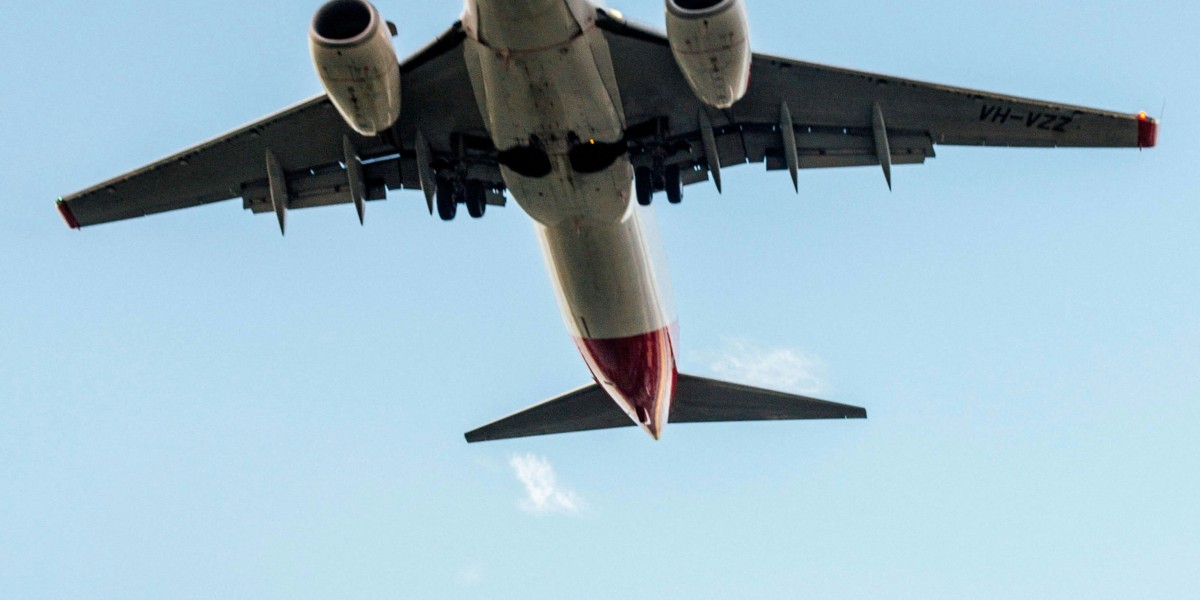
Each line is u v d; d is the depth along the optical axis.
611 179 69.75
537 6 59.09
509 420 92.38
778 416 90.00
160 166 76.62
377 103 64.38
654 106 70.81
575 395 91.69
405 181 78.62
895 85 68.62
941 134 71.50
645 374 84.00
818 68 68.19
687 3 61.81
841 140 73.31
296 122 73.94
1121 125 68.00
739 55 61.72
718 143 74.44
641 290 78.75
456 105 71.06
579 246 74.19
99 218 80.75
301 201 79.62
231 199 80.50
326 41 61.41
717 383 89.88
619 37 64.94
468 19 62.59
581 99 64.62
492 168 76.69
